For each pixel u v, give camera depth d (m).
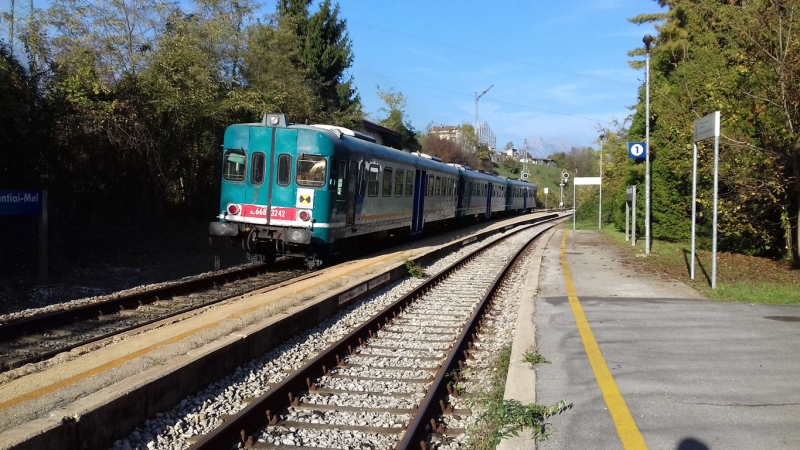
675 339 7.61
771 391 5.69
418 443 5.15
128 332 8.77
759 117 14.38
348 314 10.56
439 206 26.31
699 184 17.58
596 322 8.60
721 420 5.02
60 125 14.80
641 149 18.95
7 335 8.30
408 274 15.24
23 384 5.54
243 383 6.70
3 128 13.20
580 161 106.62
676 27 21.27
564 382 6.01
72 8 16.55
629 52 32.66
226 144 14.85
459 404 6.29
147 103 17.47
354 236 17.30
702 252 18.02
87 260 14.55
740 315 8.98
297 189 14.41
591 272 14.01
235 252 18.59
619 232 29.52
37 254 13.54
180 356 6.39
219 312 8.88
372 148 17.47
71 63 15.60
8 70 12.93
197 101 18.52
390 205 19.38
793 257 15.04
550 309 9.53
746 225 15.44
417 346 8.55
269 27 27.84
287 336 8.55
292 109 25.83
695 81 16.86
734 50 15.16
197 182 21.55
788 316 8.89
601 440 4.67
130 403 5.23
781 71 13.06
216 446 4.92
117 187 17.34
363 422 5.73
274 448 5.12
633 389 5.78
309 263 15.35
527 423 4.97
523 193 56.88
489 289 12.30
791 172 14.48
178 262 16.02
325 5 35.94
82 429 4.70
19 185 14.16
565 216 62.50
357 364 7.64
